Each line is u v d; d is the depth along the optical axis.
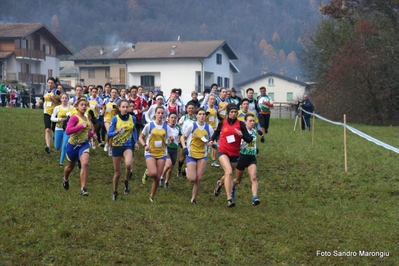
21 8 101.62
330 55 39.25
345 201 11.28
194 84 56.81
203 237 7.72
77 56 64.44
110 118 14.34
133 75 58.75
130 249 7.04
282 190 12.18
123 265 6.56
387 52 34.81
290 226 8.69
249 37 123.88
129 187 11.82
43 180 11.80
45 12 107.50
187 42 60.12
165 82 57.69
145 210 8.91
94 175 12.76
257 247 7.59
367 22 35.94
